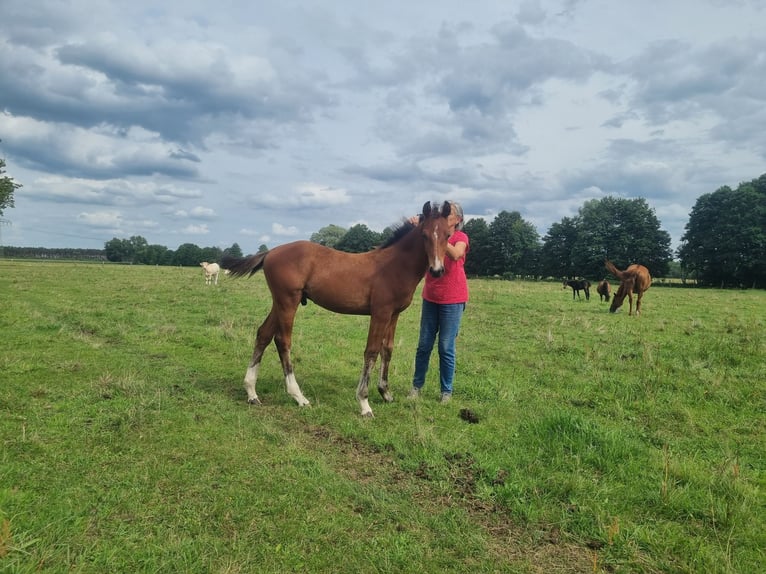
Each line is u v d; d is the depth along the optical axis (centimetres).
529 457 367
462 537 266
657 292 2942
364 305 508
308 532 260
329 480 323
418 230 489
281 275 505
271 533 258
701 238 4856
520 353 789
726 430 438
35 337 763
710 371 650
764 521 284
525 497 310
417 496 312
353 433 421
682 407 500
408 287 499
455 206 526
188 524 262
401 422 454
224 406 476
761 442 414
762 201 4653
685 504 296
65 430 382
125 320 1014
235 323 1020
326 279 505
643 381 590
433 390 574
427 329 531
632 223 5706
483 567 240
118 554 232
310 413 475
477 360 735
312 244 524
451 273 510
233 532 257
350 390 566
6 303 1148
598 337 955
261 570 227
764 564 243
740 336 940
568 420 410
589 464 359
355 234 6806
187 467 331
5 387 488
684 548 256
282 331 509
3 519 248
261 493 300
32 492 282
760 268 4578
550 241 6569
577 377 627
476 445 395
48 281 2095
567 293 2462
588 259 5909
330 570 231
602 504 301
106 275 2848
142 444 365
